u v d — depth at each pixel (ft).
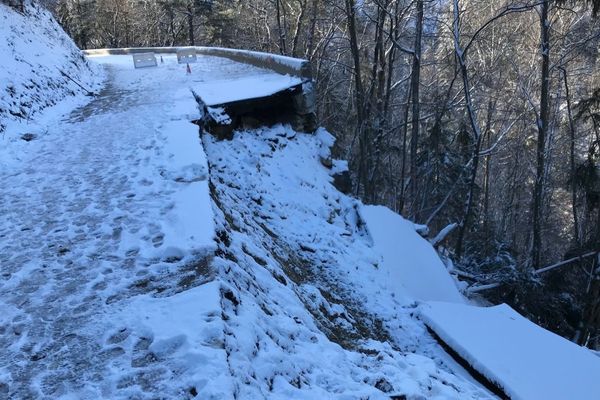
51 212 21.53
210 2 145.59
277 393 11.95
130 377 11.27
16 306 14.71
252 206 32.89
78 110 44.21
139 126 35.19
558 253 109.19
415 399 14.35
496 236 84.53
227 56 73.36
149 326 12.98
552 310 53.16
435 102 73.67
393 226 41.57
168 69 70.59
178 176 24.49
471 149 82.07
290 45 105.50
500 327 26.48
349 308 27.53
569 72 82.69
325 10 100.99
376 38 69.97
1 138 33.19
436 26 77.30
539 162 62.03
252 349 12.75
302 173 41.22
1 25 51.88
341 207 41.91
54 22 73.26
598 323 48.32
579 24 81.82
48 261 17.35
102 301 14.66
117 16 164.66
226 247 18.99
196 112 37.47
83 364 11.94
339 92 112.68
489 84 91.25
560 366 22.81
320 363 15.01
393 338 26.45
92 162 28.02
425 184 85.66
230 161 35.83
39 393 11.05
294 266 28.35
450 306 29.35
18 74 43.47
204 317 12.94
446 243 75.36
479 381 23.02
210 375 10.82
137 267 16.46
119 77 66.90
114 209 21.25
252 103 41.19
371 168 73.31
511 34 89.30
